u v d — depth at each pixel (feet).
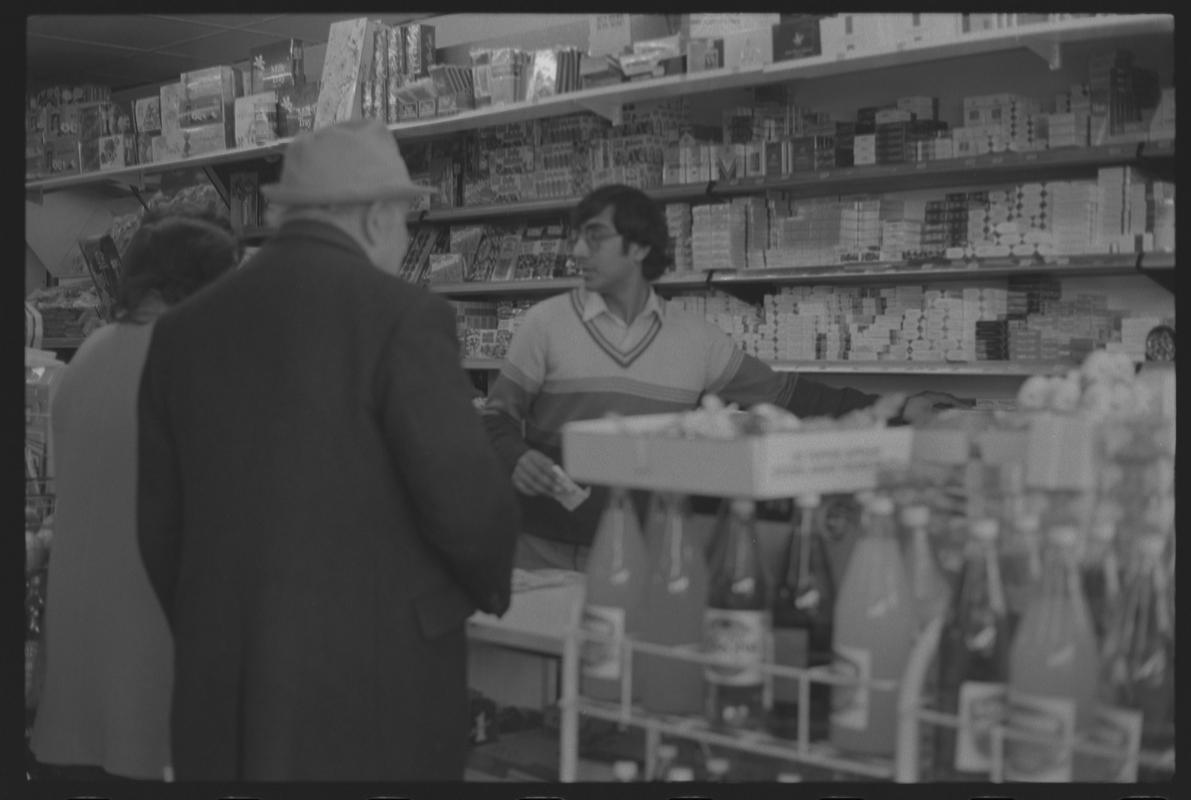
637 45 14.38
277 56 20.25
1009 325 13.84
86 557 8.95
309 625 6.79
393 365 6.89
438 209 19.45
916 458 6.09
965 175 14.62
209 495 7.05
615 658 6.18
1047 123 13.42
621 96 14.85
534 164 18.20
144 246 9.25
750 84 14.08
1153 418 5.87
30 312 12.55
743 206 15.78
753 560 5.86
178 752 7.09
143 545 7.54
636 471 5.97
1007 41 11.87
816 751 5.58
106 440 8.89
